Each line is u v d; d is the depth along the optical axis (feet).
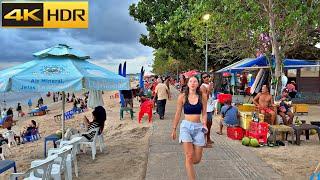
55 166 22.49
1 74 28.27
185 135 20.54
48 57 29.63
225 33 55.42
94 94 48.06
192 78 21.17
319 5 43.52
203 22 62.28
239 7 45.37
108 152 33.68
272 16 44.88
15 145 50.98
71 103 159.33
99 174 25.98
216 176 23.61
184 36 99.91
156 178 23.15
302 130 35.45
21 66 29.22
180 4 107.04
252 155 29.99
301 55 88.53
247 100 64.64
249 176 23.70
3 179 27.53
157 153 30.63
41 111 111.45
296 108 59.67
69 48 30.55
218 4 49.47
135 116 65.10
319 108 71.41
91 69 29.60
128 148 35.42
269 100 38.17
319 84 85.40
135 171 26.48
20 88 25.86
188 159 20.51
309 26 47.57
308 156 29.91
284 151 31.76
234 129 36.96
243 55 71.87
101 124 32.58
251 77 84.12
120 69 66.23
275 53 46.37
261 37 54.29
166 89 56.75
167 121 53.98
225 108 38.73
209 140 34.35
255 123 34.45
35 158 35.73
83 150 33.06
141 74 97.76
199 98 20.99
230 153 30.68
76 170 25.53
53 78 26.35
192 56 112.06
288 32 48.32
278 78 46.55
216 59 109.81
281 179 23.11
